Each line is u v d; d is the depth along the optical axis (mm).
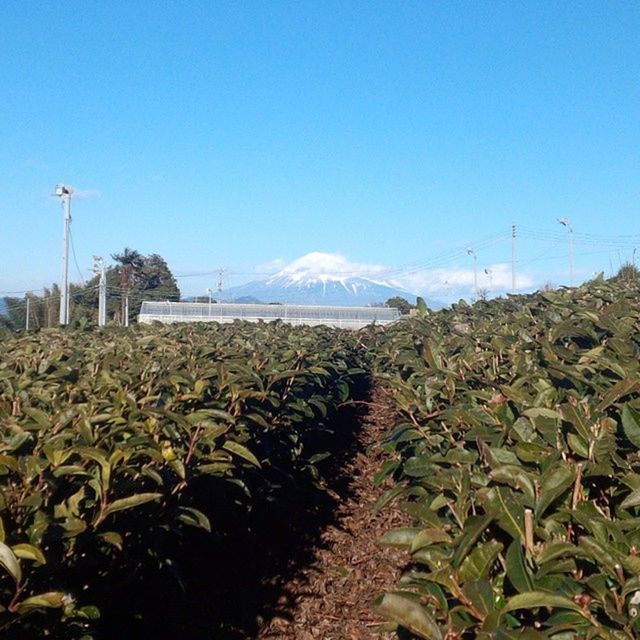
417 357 6453
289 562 6547
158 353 7258
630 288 7797
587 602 2188
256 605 5629
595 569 2412
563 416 2967
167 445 4062
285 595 5883
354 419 10984
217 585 5750
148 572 4590
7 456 3137
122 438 4031
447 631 2275
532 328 5973
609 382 3779
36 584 2984
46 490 3215
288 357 7285
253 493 6203
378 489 8695
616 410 3344
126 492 3586
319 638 5293
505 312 8578
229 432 5176
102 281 33156
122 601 4363
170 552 5035
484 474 3059
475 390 4410
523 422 3162
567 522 2645
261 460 6234
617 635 2047
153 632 4820
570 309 6270
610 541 2385
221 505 5387
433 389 4648
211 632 5098
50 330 12312
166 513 4109
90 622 3613
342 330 15141
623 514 2664
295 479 7766
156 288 60094
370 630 5375
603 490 2939
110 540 3225
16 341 10047
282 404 6840
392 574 6398
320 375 8352
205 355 6992
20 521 3025
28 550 2662
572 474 2615
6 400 4848
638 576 2137
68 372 5555
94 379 5391
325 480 8898
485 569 2410
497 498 2576
